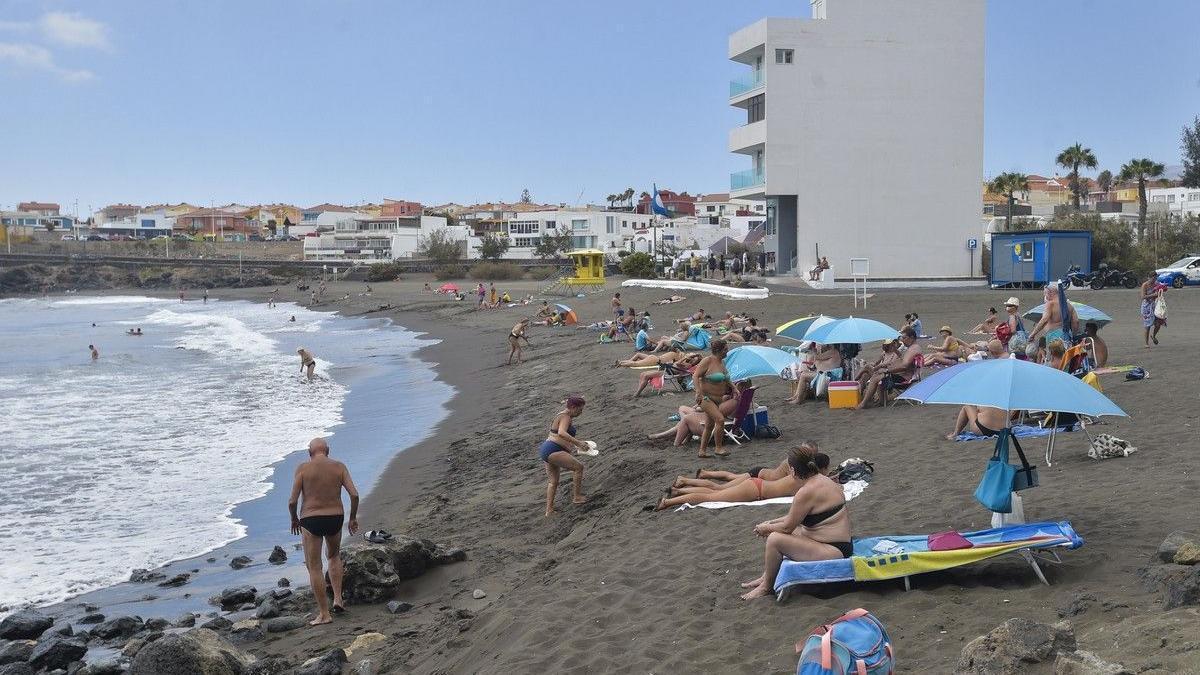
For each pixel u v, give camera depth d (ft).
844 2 166.71
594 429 57.77
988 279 167.73
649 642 23.00
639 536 33.14
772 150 166.61
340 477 31.89
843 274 170.09
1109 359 60.03
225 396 95.71
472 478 51.98
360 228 524.93
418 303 250.78
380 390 97.40
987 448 38.58
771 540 24.50
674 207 475.72
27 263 454.81
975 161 172.04
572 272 295.28
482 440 63.05
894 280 168.04
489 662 24.35
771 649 21.36
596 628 24.89
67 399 95.45
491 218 546.67
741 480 35.99
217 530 45.83
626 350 98.27
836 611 22.57
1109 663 14.98
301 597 34.35
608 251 404.77
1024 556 23.03
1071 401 23.63
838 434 45.96
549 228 433.48
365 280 389.19
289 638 30.12
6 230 539.70
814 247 168.76
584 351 102.73
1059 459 35.04
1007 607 21.24
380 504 49.14
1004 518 25.55
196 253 527.40
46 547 43.34
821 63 166.81
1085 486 30.48
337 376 112.27
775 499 34.65
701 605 24.93
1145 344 66.49
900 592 23.27
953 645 19.60
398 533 42.14
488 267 357.82
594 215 416.67
